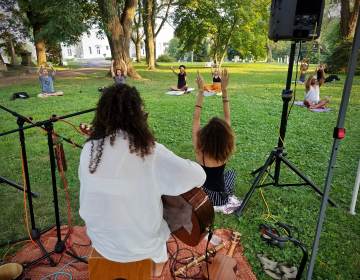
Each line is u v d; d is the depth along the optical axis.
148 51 22.91
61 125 6.65
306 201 3.47
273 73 20.19
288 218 3.15
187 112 7.80
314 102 8.38
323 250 2.67
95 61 40.53
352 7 20.09
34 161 4.62
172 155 1.50
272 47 50.62
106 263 1.61
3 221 3.07
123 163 1.39
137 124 1.42
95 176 1.39
